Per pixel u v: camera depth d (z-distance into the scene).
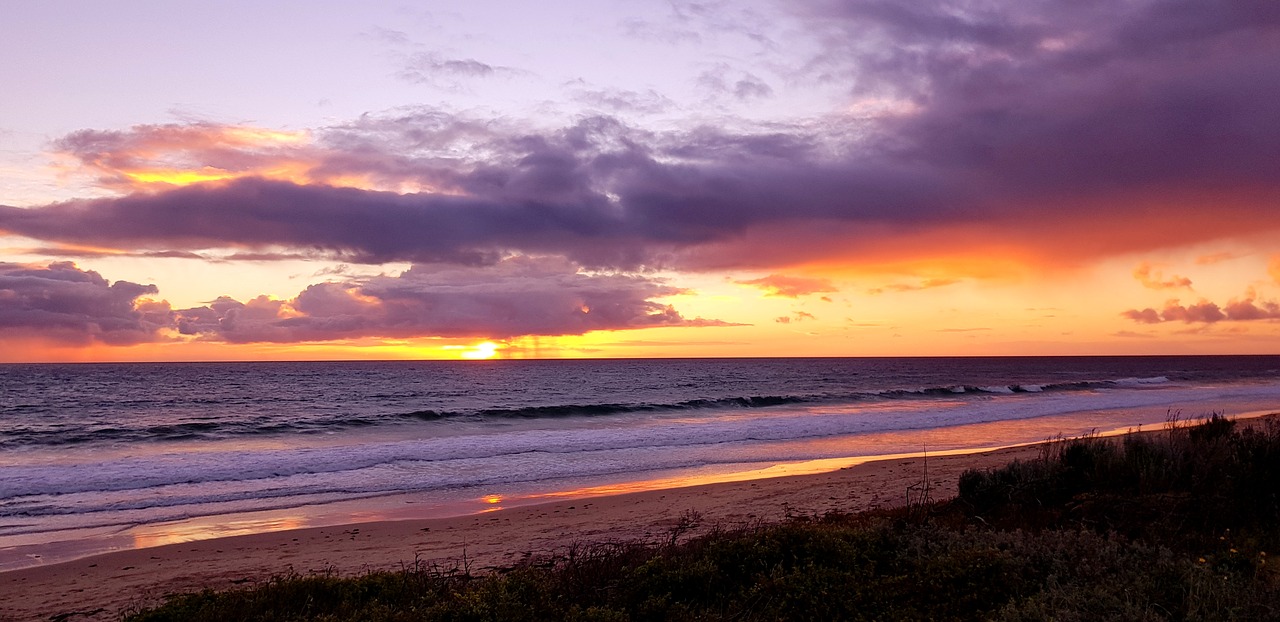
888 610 5.33
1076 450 10.11
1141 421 32.41
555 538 11.90
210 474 19.59
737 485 16.64
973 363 186.38
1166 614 4.76
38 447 26.41
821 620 5.35
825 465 20.64
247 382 83.94
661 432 29.14
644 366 173.62
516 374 110.50
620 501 15.27
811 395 50.59
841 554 6.62
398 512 15.10
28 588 9.80
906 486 14.98
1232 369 121.06
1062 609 4.74
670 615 5.61
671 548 8.02
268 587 7.06
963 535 7.04
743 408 42.97
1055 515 8.27
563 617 5.70
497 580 6.66
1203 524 7.24
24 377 96.31
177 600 6.62
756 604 5.75
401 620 5.75
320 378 95.44
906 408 41.28
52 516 14.77
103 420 38.09
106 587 9.80
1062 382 72.00
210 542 12.40
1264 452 8.66
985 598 5.33
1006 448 22.58
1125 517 7.68
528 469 20.55
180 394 61.09
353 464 21.38
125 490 17.52
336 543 12.18
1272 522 7.12
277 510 15.39
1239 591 4.98
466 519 14.03
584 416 38.00
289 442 27.41
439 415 36.84
